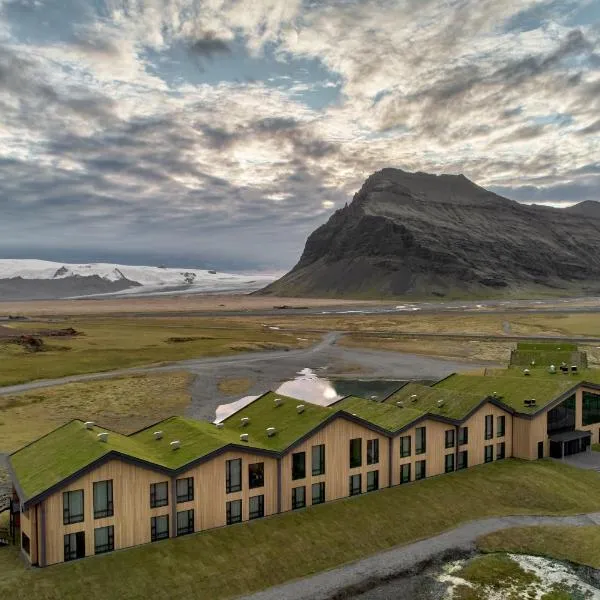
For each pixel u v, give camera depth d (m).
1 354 161.75
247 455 56.00
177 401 118.06
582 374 93.56
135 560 47.91
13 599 41.91
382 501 61.31
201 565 47.88
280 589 45.75
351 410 74.31
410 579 47.53
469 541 54.00
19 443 84.88
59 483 46.50
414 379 146.75
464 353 185.50
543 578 47.50
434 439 69.12
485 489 65.12
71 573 45.53
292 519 56.56
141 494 50.47
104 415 104.75
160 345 198.62
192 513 53.06
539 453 76.44
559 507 61.53
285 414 66.56
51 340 199.00
